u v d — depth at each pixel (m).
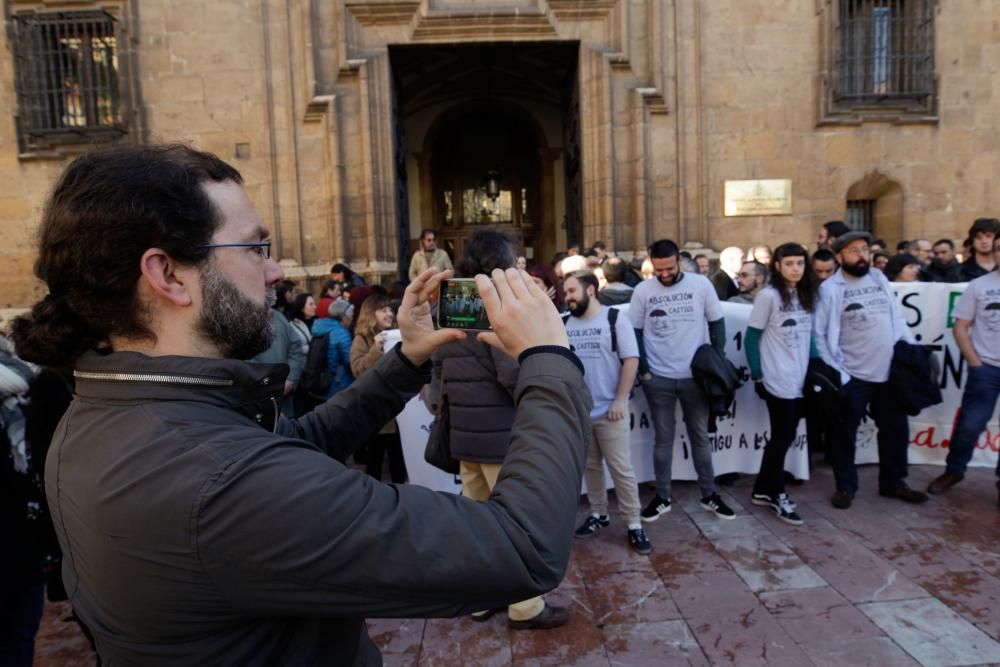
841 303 4.49
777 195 11.03
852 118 11.03
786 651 2.86
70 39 10.67
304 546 0.74
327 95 10.55
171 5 10.59
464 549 0.78
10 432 2.15
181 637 0.79
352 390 1.31
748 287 5.81
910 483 4.94
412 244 16.23
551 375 0.91
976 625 2.98
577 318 4.00
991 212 11.26
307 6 10.48
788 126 11.02
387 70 10.69
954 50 11.12
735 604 3.25
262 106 10.66
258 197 10.72
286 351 4.90
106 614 0.82
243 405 0.89
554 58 12.38
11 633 2.20
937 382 5.25
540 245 16.78
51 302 0.91
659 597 3.36
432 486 4.64
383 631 3.17
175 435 0.80
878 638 2.92
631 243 10.96
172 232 0.86
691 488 4.98
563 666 2.83
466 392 3.02
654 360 4.39
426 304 1.32
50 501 0.89
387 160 10.77
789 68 10.98
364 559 0.75
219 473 0.76
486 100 15.89
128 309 0.89
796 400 4.29
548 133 16.16
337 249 10.62
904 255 6.07
